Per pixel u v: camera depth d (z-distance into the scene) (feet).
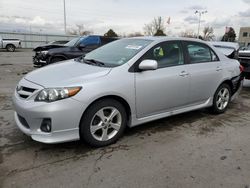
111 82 10.90
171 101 13.41
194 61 14.51
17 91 11.18
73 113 10.06
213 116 16.12
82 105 10.18
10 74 31.40
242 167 10.03
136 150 11.17
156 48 12.84
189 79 13.89
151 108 12.64
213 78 15.31
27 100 10.25
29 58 59.62
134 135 12.73
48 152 10.75
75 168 9.62
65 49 31.65
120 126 11.72
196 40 14.94
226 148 11.62
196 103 14.99
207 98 15.51
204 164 10.17
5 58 58.39
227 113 16.85
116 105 11.33
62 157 10.39
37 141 10.87
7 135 12.21
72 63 13.21
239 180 9.16
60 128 9.98
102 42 34.12
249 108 18.20
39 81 10.62
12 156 10.32
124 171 9.52
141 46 12.79
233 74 16.61
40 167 9.61
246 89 25.29
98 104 10.72
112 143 11.68
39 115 9.82
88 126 10.64
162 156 10.71
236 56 24.57
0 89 22.04
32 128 10.22
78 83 10.23
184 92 13.88
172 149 11.36
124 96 11.32
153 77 12.28
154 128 13.73
